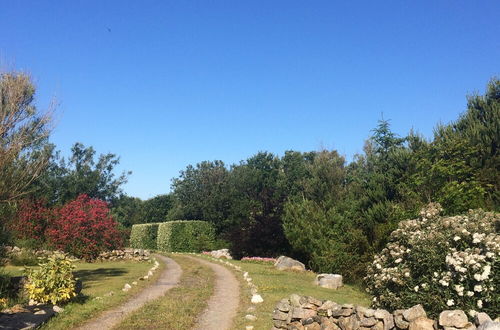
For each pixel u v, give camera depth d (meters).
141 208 66.81
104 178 56.09
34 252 23.58
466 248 6.89
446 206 15.34
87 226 26.86
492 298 6.15
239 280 17.27
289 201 26.12
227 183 52.75
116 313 10.32
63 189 48.28
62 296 10.48
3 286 11.10
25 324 8.21
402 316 6.53
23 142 12.78
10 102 12.34
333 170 27.50
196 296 13.01
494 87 21.67
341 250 19.39
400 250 8.15
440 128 22.75
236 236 29.95
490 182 16.50
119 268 22.36
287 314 8.92
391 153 23.84
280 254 27.86
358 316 7.37
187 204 57.84
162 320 9.55
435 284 6.94
